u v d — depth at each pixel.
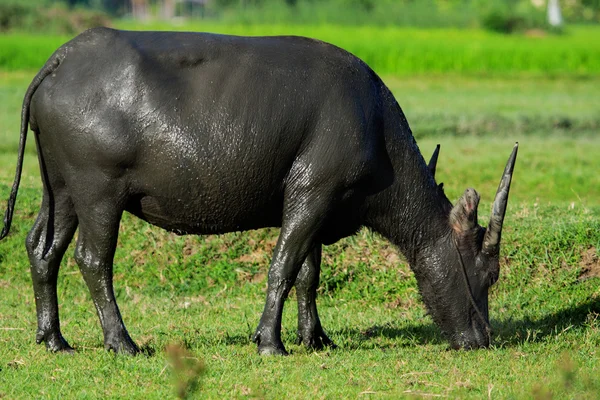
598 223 34.69
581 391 22.16
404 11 191.12
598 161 55.06
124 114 24.11
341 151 24.75
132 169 24.50
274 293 25.31
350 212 25.95
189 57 24.61
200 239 36.28
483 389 22.41
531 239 34.12
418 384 22.88
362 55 118.94
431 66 119.38
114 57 24.41
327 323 30.77
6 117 67.88
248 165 24.53
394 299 33.44
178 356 19.28
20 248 36.44
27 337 27.88
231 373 23.48
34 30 156.38
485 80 106.69
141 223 36.88
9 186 39.97
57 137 24.42
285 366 24.27
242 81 24.55
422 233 26.59
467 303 26.39
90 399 21.77
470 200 26.12
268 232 36.28
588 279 32.62
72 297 34.38
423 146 59.53
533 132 67.12
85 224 24.88
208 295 34.56
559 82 105.31
